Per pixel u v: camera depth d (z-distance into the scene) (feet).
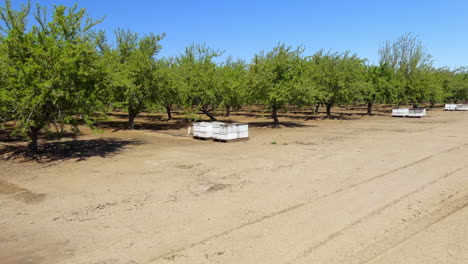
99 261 15.61
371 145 49.32
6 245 17.53
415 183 27.94
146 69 68.95
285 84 75.46
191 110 78.54
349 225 19.36
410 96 129.49
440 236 17.69
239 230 18.90
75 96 40.57
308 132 68.39
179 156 42.06
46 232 19.16
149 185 28.66
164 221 20.47
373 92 103.86
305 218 20.54
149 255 16.12
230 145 51.34
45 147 50.11
